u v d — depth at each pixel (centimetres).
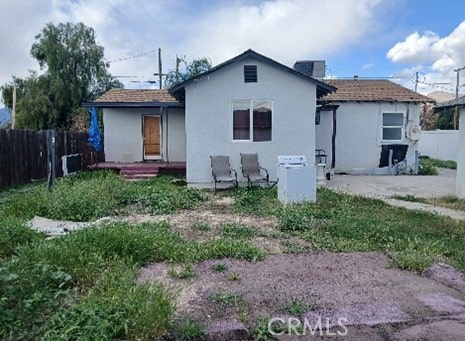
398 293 421
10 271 390
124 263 472
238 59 1170
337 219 754
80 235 523
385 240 618
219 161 1191
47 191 931
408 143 1731
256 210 860
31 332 325
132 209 868
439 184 1334
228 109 1193
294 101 1199
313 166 929
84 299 370
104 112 1642
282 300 399
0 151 1106
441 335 335
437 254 544
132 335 315
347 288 432
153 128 1675
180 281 446
